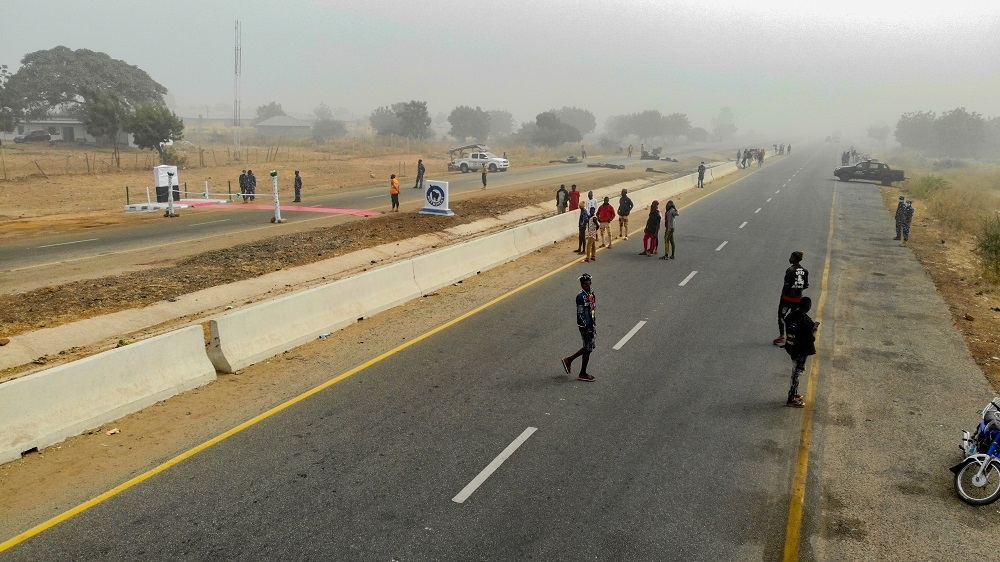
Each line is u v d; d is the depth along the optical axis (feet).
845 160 218.38
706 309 50.47
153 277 53.98
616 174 178.50
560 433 29.07
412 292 52.85
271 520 21.86
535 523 22.07
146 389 31.35
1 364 35.76
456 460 26.37
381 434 28.60
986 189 161.38
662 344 42.01
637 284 58.54
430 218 89.56
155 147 177.68
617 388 34.53
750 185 156.97
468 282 59.36
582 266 66.49
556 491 24.18
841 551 21.11
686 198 127.75
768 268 65.92
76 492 23.43
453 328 44.80
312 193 125.59
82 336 40.75
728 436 29.19
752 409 32.19
